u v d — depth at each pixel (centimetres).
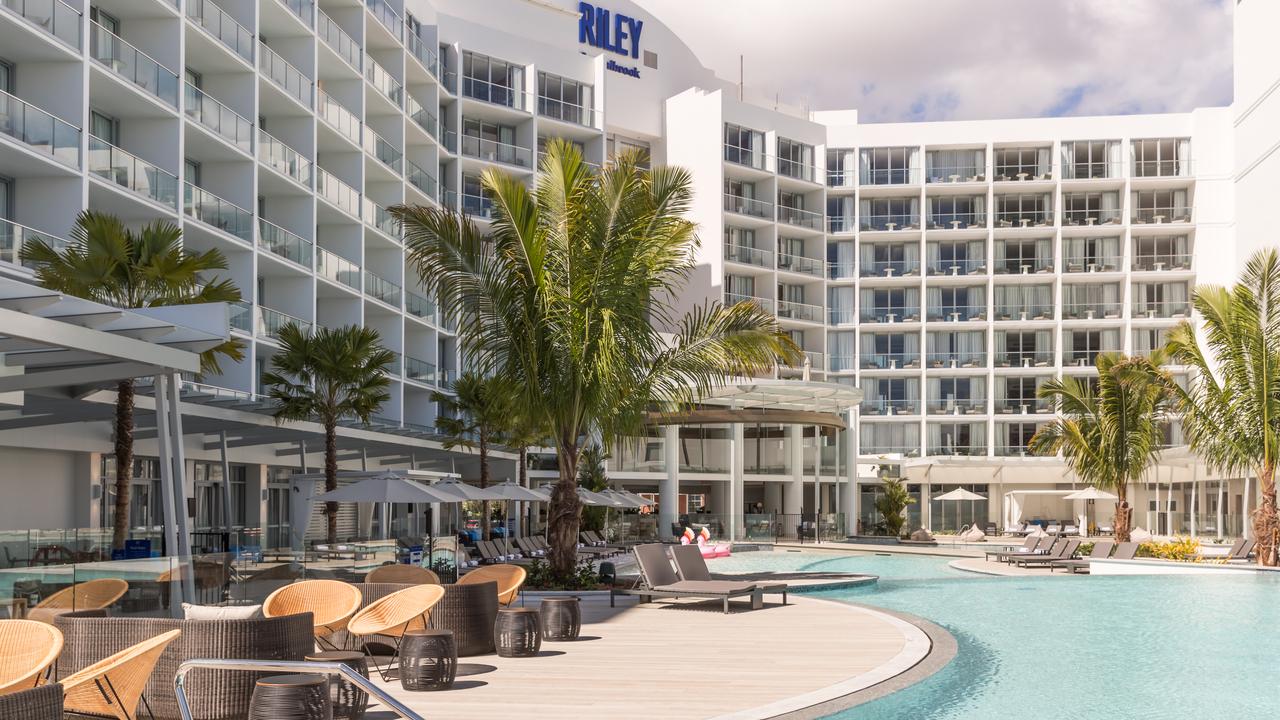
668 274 1905
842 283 7262
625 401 1845
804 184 7131
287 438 3197
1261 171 4891
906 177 7262
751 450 5378
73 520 2689
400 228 4669
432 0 5959
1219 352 2819
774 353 1928
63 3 2488
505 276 1827
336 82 4303
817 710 875
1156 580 2541
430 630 1014
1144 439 3303
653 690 956
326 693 729
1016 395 7181
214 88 3406
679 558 1773
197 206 3080
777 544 4394
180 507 1661
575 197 1802
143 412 2408
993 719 908
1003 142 7188
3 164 2422
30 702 518
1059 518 6962
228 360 3259
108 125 2952
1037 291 7219
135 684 698
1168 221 7056
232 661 638
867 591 2244
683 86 7125
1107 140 7119
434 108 5247
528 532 4975
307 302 3750
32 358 1591
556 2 6494
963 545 4412
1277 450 2727
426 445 3841
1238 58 5238
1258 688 1068
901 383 7294
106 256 1984
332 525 2980
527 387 1819
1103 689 1055
